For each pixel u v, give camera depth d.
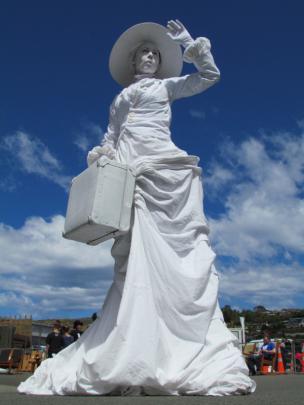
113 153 9.37
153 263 7.61
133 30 10.21
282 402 5.04
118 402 5.07
